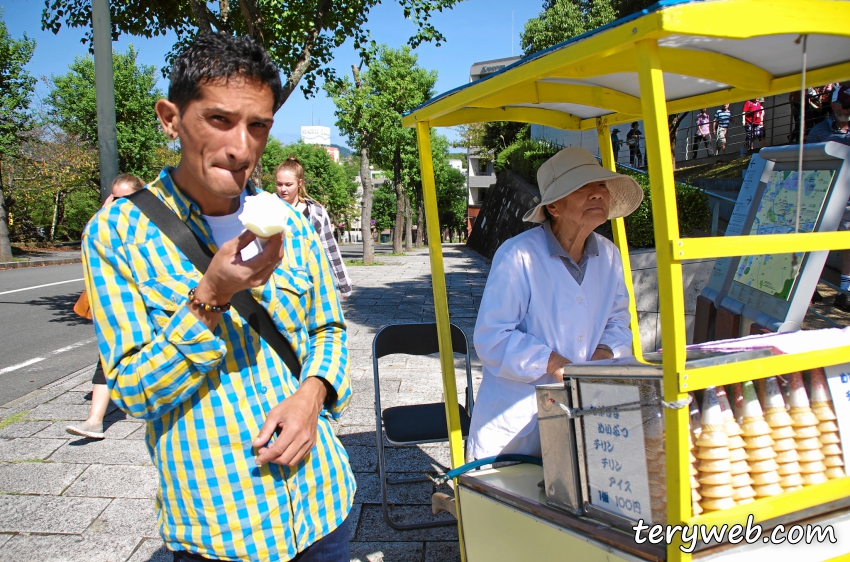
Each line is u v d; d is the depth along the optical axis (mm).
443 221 58719
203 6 8266
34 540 2932
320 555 1491
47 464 3793
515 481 2021
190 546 1388
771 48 1741
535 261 2182
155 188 1407
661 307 1354
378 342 3369
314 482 1483
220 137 1270
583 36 1447
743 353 1447
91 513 3191
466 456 2418
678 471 1345
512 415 2195
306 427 1396
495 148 30516
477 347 2199
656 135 1312
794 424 1589
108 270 1331
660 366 1456
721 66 1868
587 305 2215
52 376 6176
